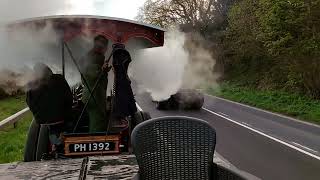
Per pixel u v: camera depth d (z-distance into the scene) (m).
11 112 20.14
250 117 19.80
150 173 4.38
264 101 26.20
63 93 7.06
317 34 22.95
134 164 6.42
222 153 11.38
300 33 23.48
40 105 6.95
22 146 11.99
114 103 6.89
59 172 6.21
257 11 27.31
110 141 7.16
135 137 4.30
